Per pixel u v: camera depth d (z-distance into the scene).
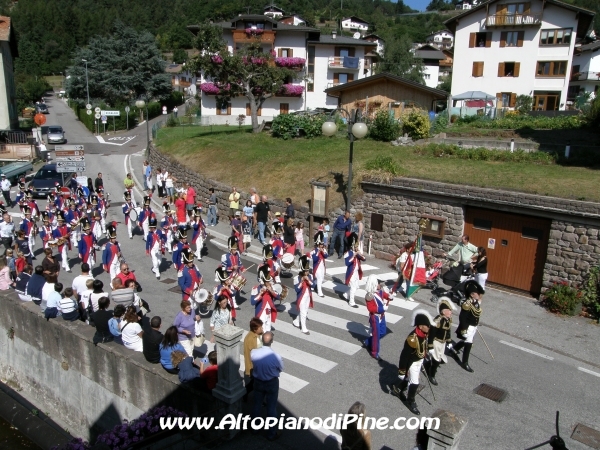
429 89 35.84
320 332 13.38
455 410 10.19
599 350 12.94
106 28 132.62
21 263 15.48
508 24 46.66
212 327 12.05
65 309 12.59
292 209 20.75
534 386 11.19
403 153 24.84
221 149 31.38
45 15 130.88
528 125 31.45
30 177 34.09
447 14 177.25
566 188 16.80
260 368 8.97
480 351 12.77
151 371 10.42
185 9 148.50
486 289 17.11
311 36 57.28
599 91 30.38
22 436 12.38
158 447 9.43
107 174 36.53
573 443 9.29
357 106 37.88
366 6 180.12
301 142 31.12
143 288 16.61
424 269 15.60
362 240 18.83
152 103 67.62
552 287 15.50
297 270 18.36
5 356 14.88
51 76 123.38
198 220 19.55
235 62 35.62
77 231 20.61
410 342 9.87
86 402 12.26
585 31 48.09
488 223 17.17
